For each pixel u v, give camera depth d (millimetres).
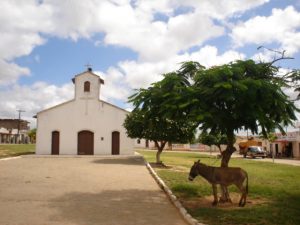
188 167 26219
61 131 38125
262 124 10812
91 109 38500
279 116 11508
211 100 10969
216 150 79062
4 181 16047
